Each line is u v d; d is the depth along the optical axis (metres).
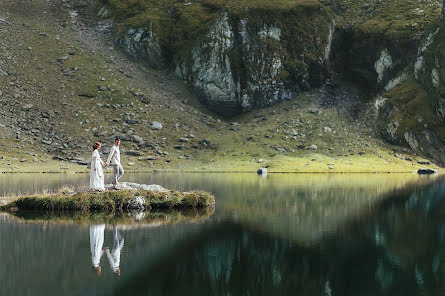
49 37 136.00
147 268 15.70
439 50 112.38
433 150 104.00
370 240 20.64
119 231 22.14
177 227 23.48
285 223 25.06
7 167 77.50
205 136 111.06
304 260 17.05
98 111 110.12
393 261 17.02
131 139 102.25
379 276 15.15
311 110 117.38
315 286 14.06
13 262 16.14
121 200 30.52
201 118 120.88
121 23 148.12
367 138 107.19
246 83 127.56
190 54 135.25
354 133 108.38
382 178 68.38
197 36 138.12
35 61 122.62
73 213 28.50
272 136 106.06
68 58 127.69
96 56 133.12
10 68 116.19
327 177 69.44
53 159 88.06
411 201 35.75
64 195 30.95
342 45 135.62
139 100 118.06
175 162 94.38
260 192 42.31
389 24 129.75
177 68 136.88
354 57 128.62
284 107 123.88
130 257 17.09
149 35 140.25
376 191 44.22
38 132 97.62
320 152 99.56
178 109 120.88
